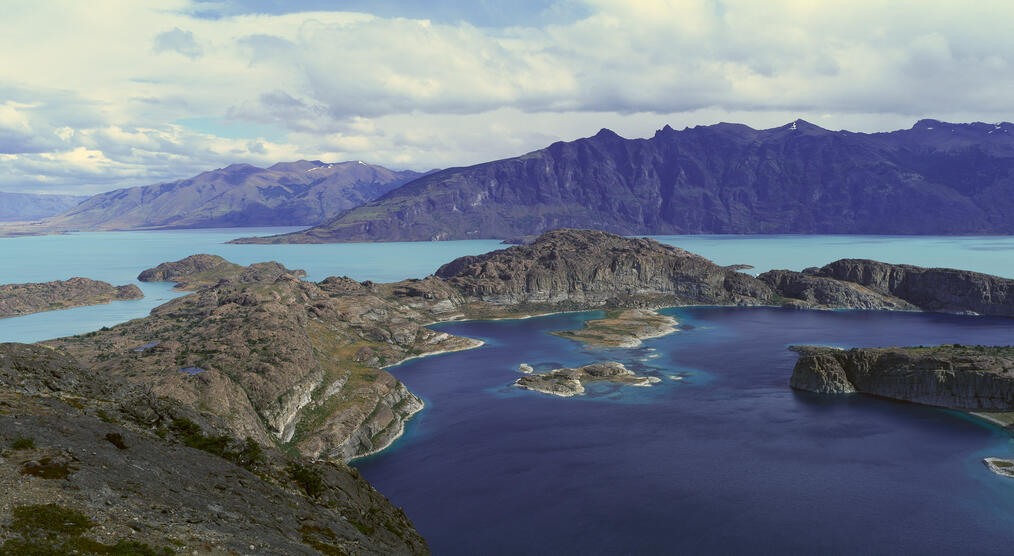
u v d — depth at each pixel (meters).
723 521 140.38
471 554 129.25
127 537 43.81
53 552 38.34
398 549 81.88
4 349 82.19
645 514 144.50
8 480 45.78
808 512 143.75
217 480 68.81
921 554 125.62
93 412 74.00
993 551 126.19
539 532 137.50
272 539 56.78
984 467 167.75
